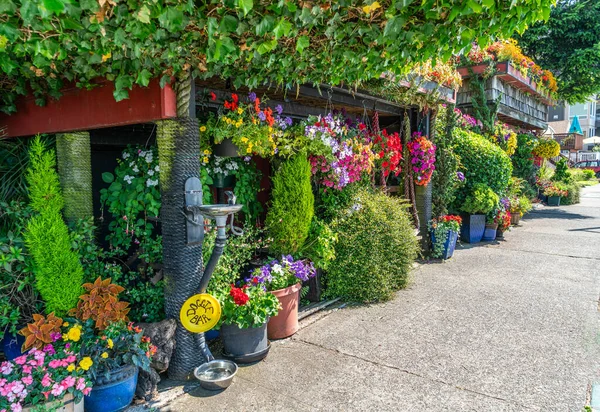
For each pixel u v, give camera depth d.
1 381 2.05
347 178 4.24
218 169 3.62
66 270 2.54
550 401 2.52
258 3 1.84
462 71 9.21
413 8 2.15
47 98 3.08
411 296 4.53
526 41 12.43
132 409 2.49
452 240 6.18
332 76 3.11
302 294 4.08
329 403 2.54
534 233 8.39
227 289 3.13
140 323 2.72
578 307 4.13
